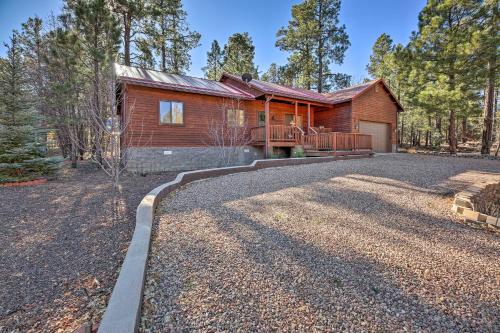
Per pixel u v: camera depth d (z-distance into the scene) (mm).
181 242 2980
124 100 9219
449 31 12867
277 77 29453
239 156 12086
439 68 13094
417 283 2195
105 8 9578
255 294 2043
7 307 2107
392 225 3484
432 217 3783
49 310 2064
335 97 15422
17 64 7891
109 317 1580
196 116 10930
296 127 12414
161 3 16984
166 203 4594
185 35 20469
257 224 3529
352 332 1655
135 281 1977
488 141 13969
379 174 7102
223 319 1770
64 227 3838
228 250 2783
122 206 4844
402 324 1728
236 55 26375
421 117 18391
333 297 2006
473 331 1673
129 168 9297
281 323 1733
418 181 6172
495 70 12133
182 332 1654
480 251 2768
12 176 7285
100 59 8750
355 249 2801
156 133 9938
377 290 2096
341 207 4246
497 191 4750
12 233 3635
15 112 7578
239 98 11531
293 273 2338
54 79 10719
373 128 15859
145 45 16266
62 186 6832
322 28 22797
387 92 16547
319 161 10039
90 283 2418
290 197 4863
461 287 2143
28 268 2707
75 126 10133
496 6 11711
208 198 4883
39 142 8219
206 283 2189
